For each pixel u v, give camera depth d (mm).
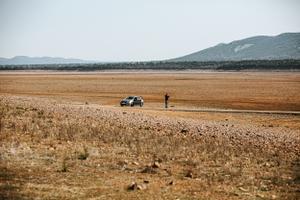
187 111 63625
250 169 21000
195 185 16656
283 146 33031
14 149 19984
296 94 113875
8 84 150250
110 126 33938
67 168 17672
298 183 18516
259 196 15711
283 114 63656
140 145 25219
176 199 14438
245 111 66438
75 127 29656
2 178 15219
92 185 15492
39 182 15250
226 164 21516
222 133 37594
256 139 35688
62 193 14195
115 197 14195
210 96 106750
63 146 22438
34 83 159750
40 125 28750
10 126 26828
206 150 25797
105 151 22297
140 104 78875
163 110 63562
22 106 43438
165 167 19625
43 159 18844
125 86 145000
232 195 15586
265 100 96188
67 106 51500
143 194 14758
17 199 13086
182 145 27312
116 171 18000
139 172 18172
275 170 21297
